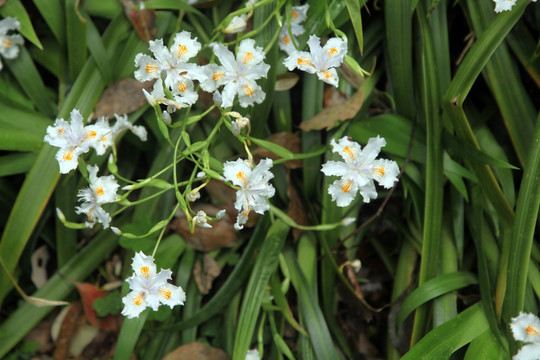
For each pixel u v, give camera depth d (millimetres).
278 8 880
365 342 968
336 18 919
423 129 941
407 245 965
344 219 926
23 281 990
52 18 945
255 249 953
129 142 979
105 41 948
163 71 864
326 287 956
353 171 856
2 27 927
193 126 954
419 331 910
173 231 971
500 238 920
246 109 931
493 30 880
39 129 943
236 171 839
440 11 926
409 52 927
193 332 962
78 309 979
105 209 969
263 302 935
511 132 912
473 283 913
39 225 964
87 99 944
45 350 971
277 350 941
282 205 971
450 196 946
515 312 862
